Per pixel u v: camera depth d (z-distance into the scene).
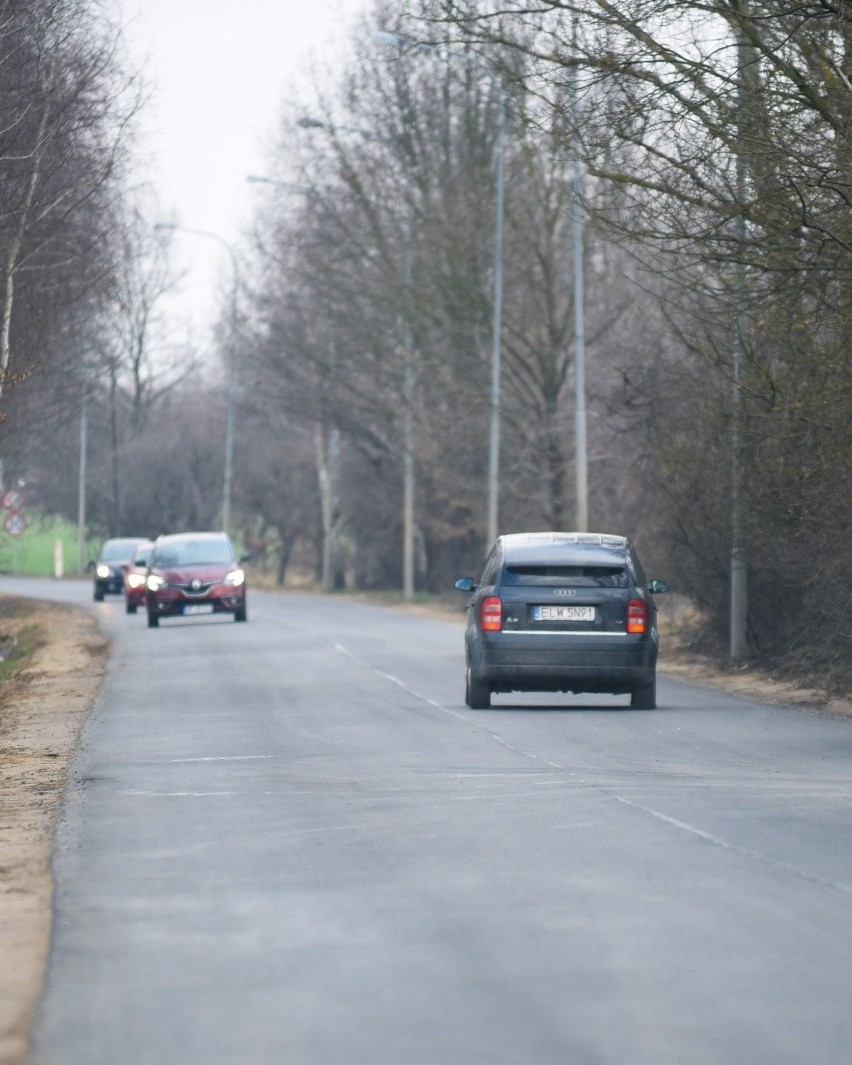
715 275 65.69
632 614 63.09
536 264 151.00
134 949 25.17
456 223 150.62
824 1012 20.84
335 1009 21.44
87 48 86.12
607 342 130.50
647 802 39.19
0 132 79.94
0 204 86.56
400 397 175.62
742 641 86.69
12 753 52.94
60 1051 20.12
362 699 69.56
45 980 23.55
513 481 154.25
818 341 67.31
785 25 57.50
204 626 134.38
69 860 33.06
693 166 60.66
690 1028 20.20
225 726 59.56
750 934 25.23
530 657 62.75
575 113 62.06
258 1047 19.88
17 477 185.00
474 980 22.72
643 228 62.53
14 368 102.56
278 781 44.22
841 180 57.03
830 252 59.19
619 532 119.88
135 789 43.41
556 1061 18.97
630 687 63.78
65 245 99.56
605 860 31.61
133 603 161.62
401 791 41.69
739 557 84.50
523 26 68.81
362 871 30.92
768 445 73.19
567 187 133.00
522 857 32.06
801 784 42.56
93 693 74.94
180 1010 21.69
